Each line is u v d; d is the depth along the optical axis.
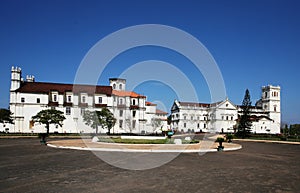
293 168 16.00
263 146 36.81
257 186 10.97
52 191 9.66
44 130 72.56
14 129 72.75
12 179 11.53
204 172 13.94
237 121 93.44
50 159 17.98
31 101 74.25
